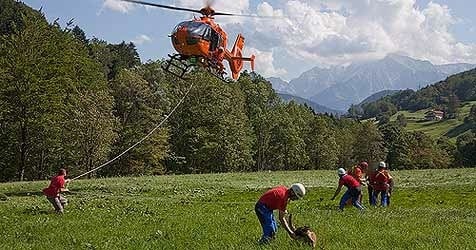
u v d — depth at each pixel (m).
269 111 109.25
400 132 137.00
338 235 16.45
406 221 20.14
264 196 15.57
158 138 80.50
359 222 19.64
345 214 22.80
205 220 20.86
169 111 87.62
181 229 18.30
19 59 59.94
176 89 89.81
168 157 86.88
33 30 61.91
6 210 26.06
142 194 37.78
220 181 52.44
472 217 22.88
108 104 71.31
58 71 62.41
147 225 19.59
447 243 15.08
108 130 69.69
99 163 71.00
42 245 15.62
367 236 16.25
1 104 60.75
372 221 19.95
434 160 131.75
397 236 16.20
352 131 140.75
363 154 132.88
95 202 30.81
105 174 79.88
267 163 111.25
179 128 89.88
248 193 39.44
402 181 52.03
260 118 106.44
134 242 15.84
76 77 72.44
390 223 19.41
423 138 140.50
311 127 123.56
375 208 26.33
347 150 133.12
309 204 29.69
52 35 63.47
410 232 17.14
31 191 38.88
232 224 19.44
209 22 28.00
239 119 91.06
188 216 22.62
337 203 30.25
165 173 88.00
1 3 108.81
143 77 90.88
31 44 61.00
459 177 55.84
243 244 15.12
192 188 43.41
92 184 45.12
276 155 110.12
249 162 93.12
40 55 61.28
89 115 68.75
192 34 26.95
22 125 63.47
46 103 61.41
